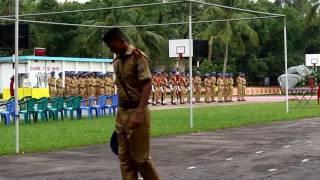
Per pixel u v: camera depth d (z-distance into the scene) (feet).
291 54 246.06
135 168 26.81
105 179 34.58
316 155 43.42
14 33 49.47
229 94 149.59
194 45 81.56
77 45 222.69
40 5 226.17
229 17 205.98
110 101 95.81
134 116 25.50
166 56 214.28
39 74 140.26
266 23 239.30
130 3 204.33
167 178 34.40
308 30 247.70
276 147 48.78
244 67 241.55
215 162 40.70
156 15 217.36
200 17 220.84
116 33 25.62
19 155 46.09
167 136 59.41
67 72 135.74
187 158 42.93
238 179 33.71
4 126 74.43
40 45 225.97
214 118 83.15
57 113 90.12
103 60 155.94
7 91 124.88
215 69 220.23
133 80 25.68
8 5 209.97
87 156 45.03
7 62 143.43
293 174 35.17
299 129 65.41
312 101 134.31
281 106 115.65
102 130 66.44
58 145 51.83
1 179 34.91
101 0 210.59
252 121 76.84
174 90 139.33
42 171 37.81
